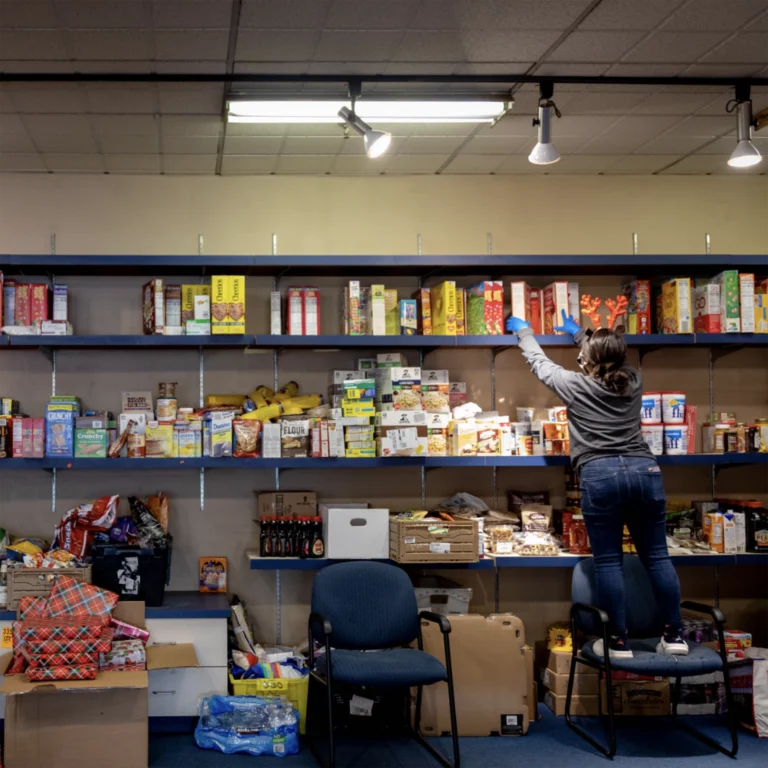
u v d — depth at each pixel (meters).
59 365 4.92
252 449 4.62
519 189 5.25
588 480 4.17
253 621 4.98
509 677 4.36
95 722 3.81
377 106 4.06
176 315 4.73
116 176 5.00
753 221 5.36
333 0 3.14
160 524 4.77
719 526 4.80
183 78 3.75
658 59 3.72
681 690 4.64
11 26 3.29
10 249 4.90
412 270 5.03
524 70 3.80
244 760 3.96
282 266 4.79
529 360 4.53
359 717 4.36
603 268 5.08
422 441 4.64
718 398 5.34
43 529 4.87
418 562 4.45
